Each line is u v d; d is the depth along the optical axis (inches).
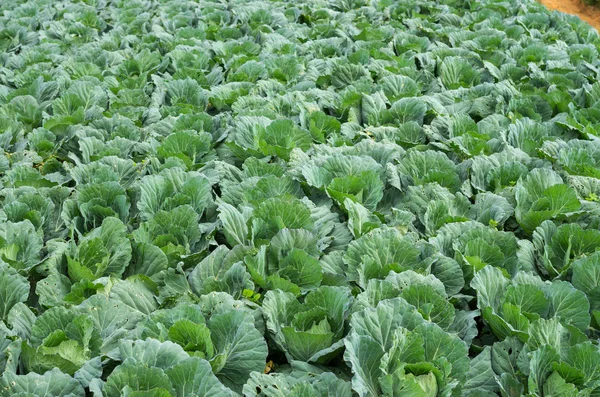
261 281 209.5
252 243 227.5
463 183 273.1
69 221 238.5
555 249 230.8
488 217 247.8
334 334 189.6
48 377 160.7
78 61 431.5
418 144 311.7
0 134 311.4
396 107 343.9
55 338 172.4
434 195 257.4
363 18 549.0
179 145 296.4
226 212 234.8
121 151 301.6
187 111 343.3
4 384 156.3
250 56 428.8
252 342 178.5
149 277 213.6
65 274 220.2
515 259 222.2
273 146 295.3
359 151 296.5
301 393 161.0
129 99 367.2
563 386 165.9
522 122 320.5
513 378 175.3
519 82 418.6
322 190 266.1
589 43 511.2
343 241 241.4
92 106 351.3
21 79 394.9
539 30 531.2
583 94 380.2
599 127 329.7
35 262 219.8
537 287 195.0
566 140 329.4
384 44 471.8
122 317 193.8
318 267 210.4
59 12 565.3
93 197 249.9
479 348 193.0
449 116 335.3
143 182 251.3
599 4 810.2
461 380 172.6
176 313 181.9
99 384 159.5
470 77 414.9
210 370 160.7
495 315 188.4
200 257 229.6
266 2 589.9
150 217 245.8
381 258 219.1
